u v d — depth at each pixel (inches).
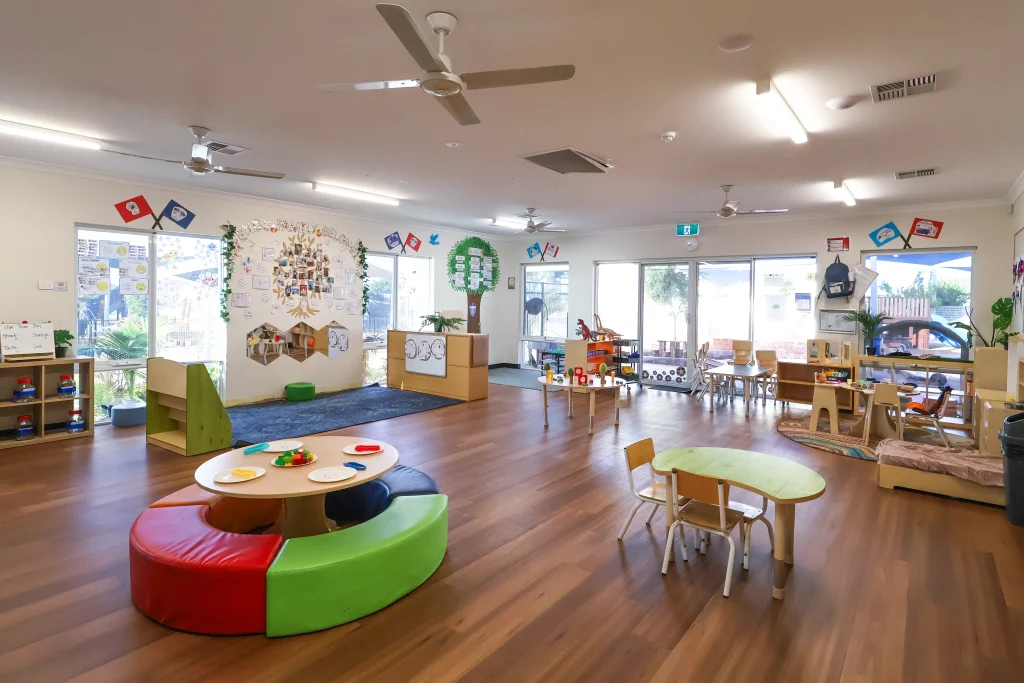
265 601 91.5
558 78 99.8
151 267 255.9
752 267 332.8
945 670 85.5
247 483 105.8
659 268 371.6
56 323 224.4
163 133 176.2
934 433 237.0
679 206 291.1
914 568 118.3
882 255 292.5
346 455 125.4
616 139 173.9
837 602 104.7
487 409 282.5
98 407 242.2
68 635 91.4
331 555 95.6
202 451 194.7
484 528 136.3
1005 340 250.2
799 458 200.4
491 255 431.5
